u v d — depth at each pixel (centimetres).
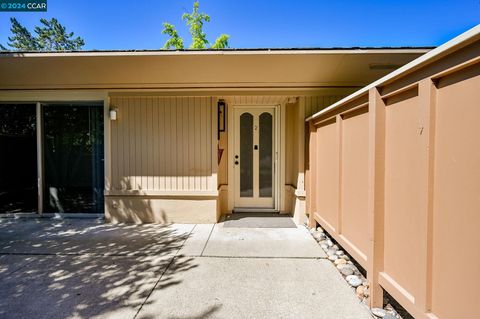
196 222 474
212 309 221
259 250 348
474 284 132
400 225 195
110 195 477
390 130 210
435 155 159
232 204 551
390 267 209
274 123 549
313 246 362
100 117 488
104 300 233
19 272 286
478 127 130
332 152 341
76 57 404
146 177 479
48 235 408
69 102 485
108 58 406
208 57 402
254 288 253
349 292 246
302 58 403
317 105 462
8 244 369
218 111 495
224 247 359
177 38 1388
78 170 496
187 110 475
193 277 275
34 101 484
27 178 498
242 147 553
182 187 478
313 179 427
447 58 144
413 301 176
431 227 162
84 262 312
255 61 410
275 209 549
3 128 494
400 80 189
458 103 141
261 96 472
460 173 140
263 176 553
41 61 413
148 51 396
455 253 144
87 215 496
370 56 399
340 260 309
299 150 465
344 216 301
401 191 194
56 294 243
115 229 439
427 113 160
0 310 219
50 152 496
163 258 323
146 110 477
